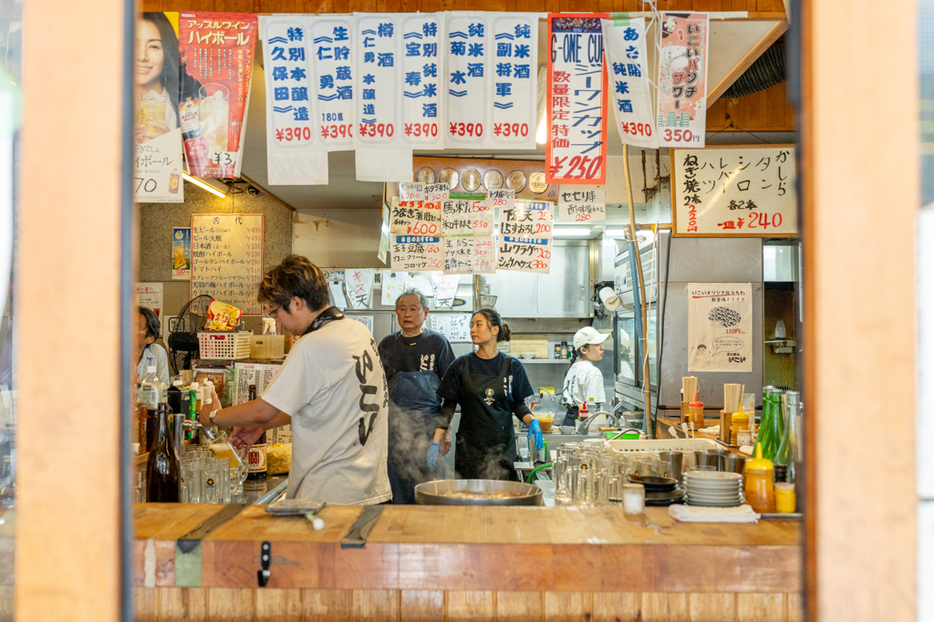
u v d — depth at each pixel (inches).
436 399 168.6
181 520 65.2
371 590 61.8
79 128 29.7
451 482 88.7
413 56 85.0
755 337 160.1
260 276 246.1
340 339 93.4
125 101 30.2
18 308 29.5
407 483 162.7
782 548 58.2
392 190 168.9
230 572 59.0
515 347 266.5
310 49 84.9
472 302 241.1
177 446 93.0
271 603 62.2
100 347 29.4
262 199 247.8
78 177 29.6
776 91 154.2
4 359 66.9
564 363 266.7
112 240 29.5
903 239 28.3
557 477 100.0
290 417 92.9
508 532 61.7
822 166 28.6
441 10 88.1
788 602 61.3
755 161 138.3
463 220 165.9
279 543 58.9
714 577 58.1
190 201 247.9
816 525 28.5
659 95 86.1
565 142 85.5
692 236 139.0
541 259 166.9
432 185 165.6
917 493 28.0
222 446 96.7
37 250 29.6
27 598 29.1
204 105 84.2
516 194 162.2
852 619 28.1
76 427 29.3
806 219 29.4
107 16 29.7
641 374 185.3
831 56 28.7
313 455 92.1
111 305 29.4
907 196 28.3
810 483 29.1
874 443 28.2
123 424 29.8
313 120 85.5
